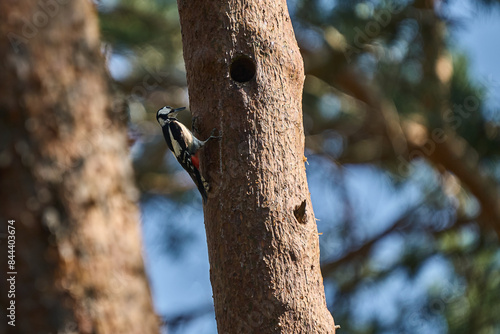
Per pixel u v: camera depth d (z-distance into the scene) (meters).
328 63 18.02
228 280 8.74
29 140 7.73
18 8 7.86
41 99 7.84
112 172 8.25
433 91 17.75
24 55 7.80
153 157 19.55
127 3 17.70
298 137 9.28
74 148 7.94
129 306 7.97
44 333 7.53
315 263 8.92
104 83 8.45
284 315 8.52
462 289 18.28
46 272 7.61
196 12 9.52
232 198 8.90
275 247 8.67
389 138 18.30
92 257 7.84
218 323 8.88
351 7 16.45
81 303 7.67
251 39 9.22
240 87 9.15
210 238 9.11
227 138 9.09
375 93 18.41
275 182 8.89
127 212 8.33
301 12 17.06
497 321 17.84
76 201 7.84
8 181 7.68
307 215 9.00
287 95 9.25
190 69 9.66
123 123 9.21
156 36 17.75
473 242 18.77
